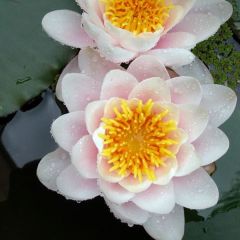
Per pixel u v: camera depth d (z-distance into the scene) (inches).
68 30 10.9
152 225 10.6
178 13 10.7
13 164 12.1
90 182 10.2
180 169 10.0
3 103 11.4
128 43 10.3
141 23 11.0
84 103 10.1
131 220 9.9
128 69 10.1
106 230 11.8
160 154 10.4
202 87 10.6
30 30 11.6
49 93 12.2
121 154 10.4
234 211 11.6
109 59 10.4
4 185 11.9
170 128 10.1
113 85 9.9
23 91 11.5
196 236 11.4
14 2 11.6
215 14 11.4
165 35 10.9
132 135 10.6
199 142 10.3
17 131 12.1
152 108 10.3
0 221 11.6
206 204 10.2
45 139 12.2
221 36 13.5
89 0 10.1
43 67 11.6
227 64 13.4
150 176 10.0
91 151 9.9
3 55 11.4
